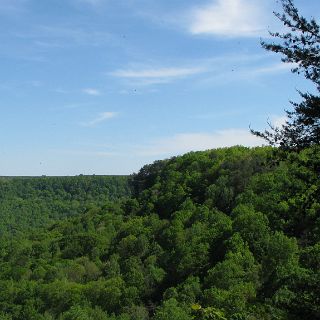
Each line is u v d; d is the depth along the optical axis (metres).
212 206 57.62
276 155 7.80
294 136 7.52
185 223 57.25
